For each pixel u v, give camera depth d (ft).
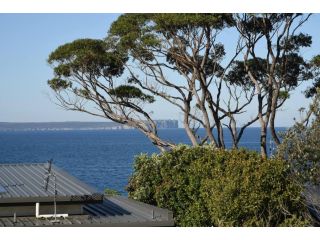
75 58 86.94
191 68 83.05
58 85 90.33
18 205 46.21
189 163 64.49
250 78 87.30
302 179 56.24
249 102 85.40
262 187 53.01
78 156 276.21
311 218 54.95
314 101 58.54
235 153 59.06
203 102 81.20
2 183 51.03
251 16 80.59
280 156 57.98
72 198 46.01
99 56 86.84
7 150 345.72
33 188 48.88
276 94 81.41
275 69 90.17
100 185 143.95
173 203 63.41
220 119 85.61
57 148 374.84
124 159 249.34
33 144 453.17
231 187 52.70
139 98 91.30
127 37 80.18
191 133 85.25
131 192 69.72
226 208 52.80
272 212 53.42
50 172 52.26
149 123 91.35
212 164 59.98
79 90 90.74
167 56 85.87
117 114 91.81
